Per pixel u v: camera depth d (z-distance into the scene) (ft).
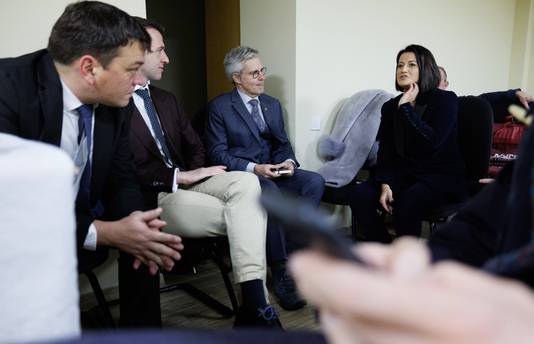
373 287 0.68
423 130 6.24
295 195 7.23
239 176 5.08
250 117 7.56
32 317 1.45
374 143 8.20
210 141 7.45
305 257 0.80
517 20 13.07
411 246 0.87
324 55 8.60
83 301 6.00
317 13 8.30
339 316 0.76
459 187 6.13
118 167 4.43
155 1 12.37
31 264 1.43
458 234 1.73
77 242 3.44
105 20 3.42
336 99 9.01
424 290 0.69
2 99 3.31
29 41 5.29
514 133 7.52
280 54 8.48
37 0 5.27
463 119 6.46
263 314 4.64
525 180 1.32
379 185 6.77
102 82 3.59
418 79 6.76
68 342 1.23
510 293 0.78
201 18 13.35
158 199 5.31
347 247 0.74
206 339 1.25
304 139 8.62
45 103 3.43
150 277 4.18
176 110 6.63
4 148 1.62
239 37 9.45
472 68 12.12
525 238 1.27
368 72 9.49
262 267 4.80
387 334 0.70
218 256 5.55
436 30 10.78
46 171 1.43
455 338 0.66
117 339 1.24
